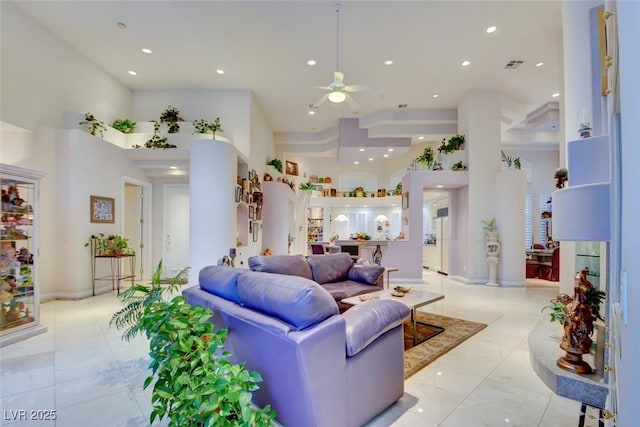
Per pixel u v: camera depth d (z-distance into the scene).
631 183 0.79
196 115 6.59
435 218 9.82
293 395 1.50
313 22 4.43
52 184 4.77
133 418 1.86
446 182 6.72
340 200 11.79
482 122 6.57
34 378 2.34
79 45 5.06
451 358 2.78
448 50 5.13
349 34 4.71
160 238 6.65
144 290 2.10
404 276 7.00
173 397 1.35
